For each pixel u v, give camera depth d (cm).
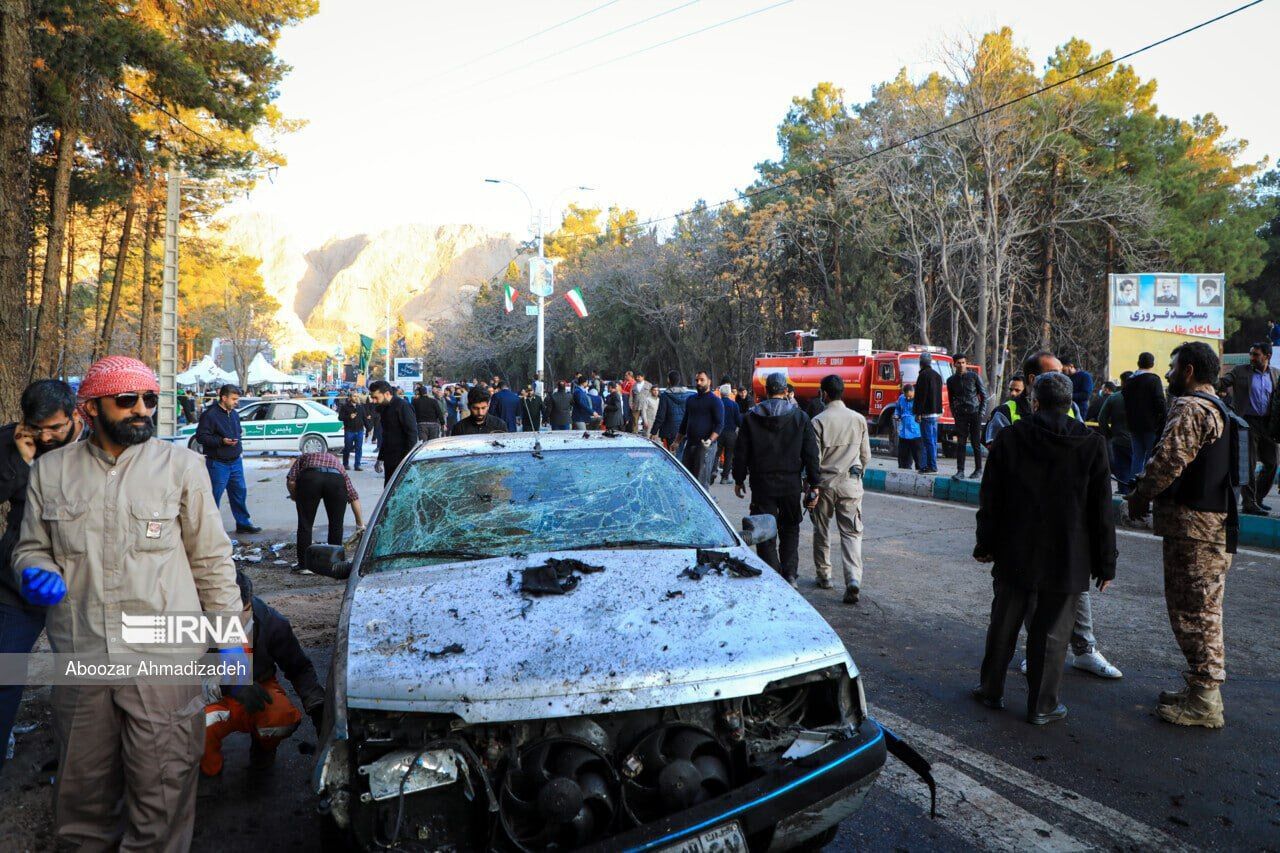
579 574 326
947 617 625
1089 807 347
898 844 322
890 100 3095
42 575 259
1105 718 436
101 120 1465
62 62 1292
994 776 375
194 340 6850
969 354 3133
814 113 4516
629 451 432
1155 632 575
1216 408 412
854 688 287
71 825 277
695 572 328
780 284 3834
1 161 586
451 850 247
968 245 3008
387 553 358
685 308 4291
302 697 404
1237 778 370
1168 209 3173
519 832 247
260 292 7288
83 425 384
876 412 2131
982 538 451
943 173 3042
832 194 3478
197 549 283
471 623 288
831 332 3444
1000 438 441
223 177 2250
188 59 1450
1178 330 1823
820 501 696
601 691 258
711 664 269
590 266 5297
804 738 274
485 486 397
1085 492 421
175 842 280
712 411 1106
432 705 254
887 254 3312
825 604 662
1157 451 414
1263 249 3528
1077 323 3303
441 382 5144
